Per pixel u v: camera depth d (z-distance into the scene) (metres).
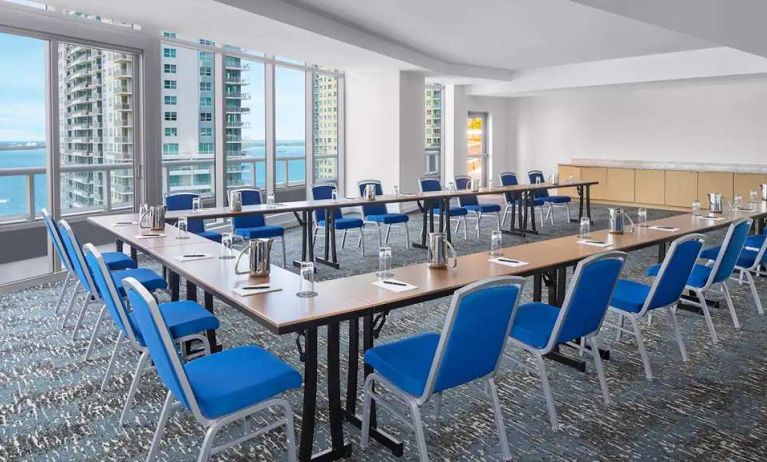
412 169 11.46
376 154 11.45
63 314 5.18
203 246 4.21
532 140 15.23
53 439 3.08
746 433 3.17
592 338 3.49
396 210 11.38
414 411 2.59
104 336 4.62
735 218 5.96
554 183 10.34
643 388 3.73
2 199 6.09
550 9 7.03
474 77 11.90
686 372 3.98
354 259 7.58
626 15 4.94
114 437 3.10
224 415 2.37
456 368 2.58
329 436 3.11
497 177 15.43
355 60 9.26
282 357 4.22
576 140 14.48
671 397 3.60
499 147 15.41
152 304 2.16
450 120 13.99
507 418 3.34
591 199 13.89
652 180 12.87
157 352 2.31
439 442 3.08
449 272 3.46
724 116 12.23
